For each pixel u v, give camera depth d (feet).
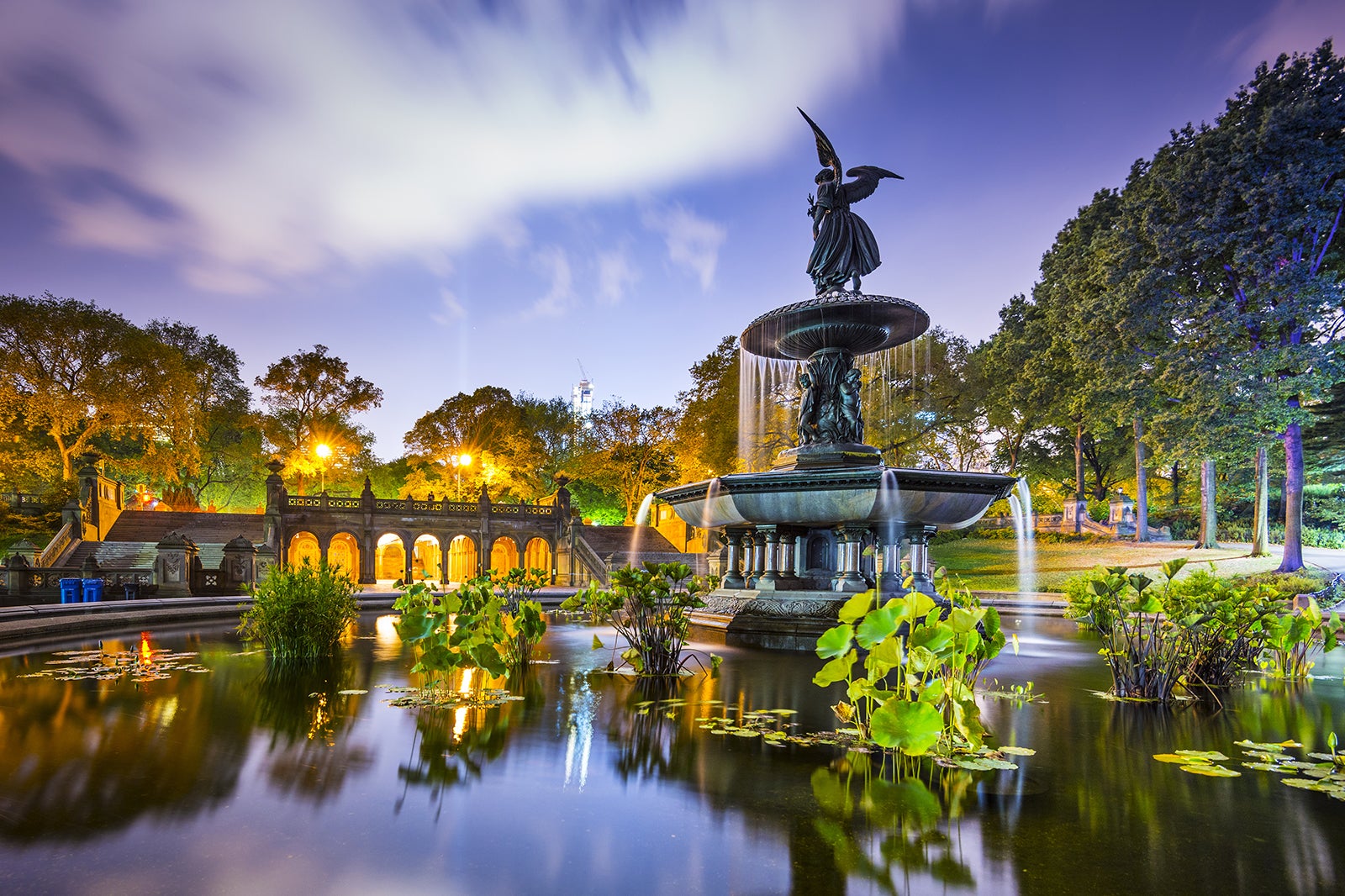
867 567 34.65
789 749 13.16
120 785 10.77
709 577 27.30
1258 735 14.78
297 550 135.03
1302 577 71.77
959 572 105.70
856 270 37.96
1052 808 10.21
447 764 11.98
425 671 17.83
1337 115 76.23
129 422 130.93
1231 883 7.82
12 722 14.98
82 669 22.79
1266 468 92.38
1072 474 160.76
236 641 31.19
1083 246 114.11
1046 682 21.84
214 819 9.38
